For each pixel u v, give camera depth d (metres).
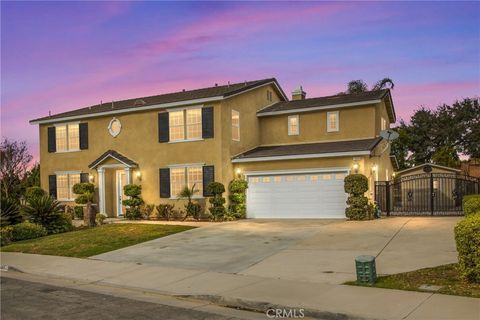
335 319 7.33
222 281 10.02
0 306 8.67
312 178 21.73
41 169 27.59
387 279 9.28
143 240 16.25
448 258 10.84
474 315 6.86
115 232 18.14
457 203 25.67
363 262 9.08
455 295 7.91
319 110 24.69
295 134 25.25
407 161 43.12
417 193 27.52
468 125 41.75
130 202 23.36
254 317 7.67
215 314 7.88
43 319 7.72
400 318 6.91
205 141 22.30
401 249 12.38
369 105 23.69
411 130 42.91
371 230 15.99
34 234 18.97
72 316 7.87
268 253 12.99
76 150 26.25
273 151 23.52
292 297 8.38
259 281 9.80
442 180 27.11
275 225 19.00
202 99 22.03
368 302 7.80
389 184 21.80
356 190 19.58
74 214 25.56
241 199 22.19
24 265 13.18
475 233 8.46
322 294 8.46
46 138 27.44
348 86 39.81
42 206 20.25
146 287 10.02
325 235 15.53
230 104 22.83
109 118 25.16
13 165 38.12
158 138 23.59
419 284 8.74
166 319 7.59
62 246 15.84
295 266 11.10
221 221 21.03
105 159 24.67
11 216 20.23
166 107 23.25
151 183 23.75
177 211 22.89
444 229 15.33
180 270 11.41
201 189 22.42
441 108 43.12
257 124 25.78
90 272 11.87
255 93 25.55
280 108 25.86
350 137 24.05
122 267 12.20
